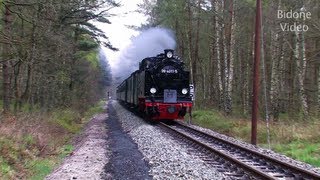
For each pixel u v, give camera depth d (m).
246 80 36.75
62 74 26.27
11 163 10.54
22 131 13.61
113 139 17.67
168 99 24.09
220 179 9.41
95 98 65.25
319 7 23.78
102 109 47.84
